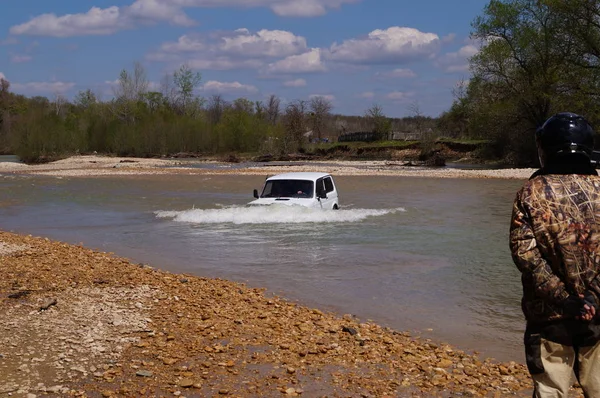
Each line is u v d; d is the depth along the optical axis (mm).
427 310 7918
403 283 9438
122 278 9180
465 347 6457
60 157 71438
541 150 3422
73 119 94938
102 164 58750
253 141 81750
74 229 15961
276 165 56156
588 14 45281
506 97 54812
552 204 3195
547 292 3086
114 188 30266
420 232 14680
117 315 7066
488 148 62375
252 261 11211
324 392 5020
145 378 5234
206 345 6145
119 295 8055
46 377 5191
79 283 8719
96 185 32312
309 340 6418
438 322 7383
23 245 12281
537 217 3195
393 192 27078
